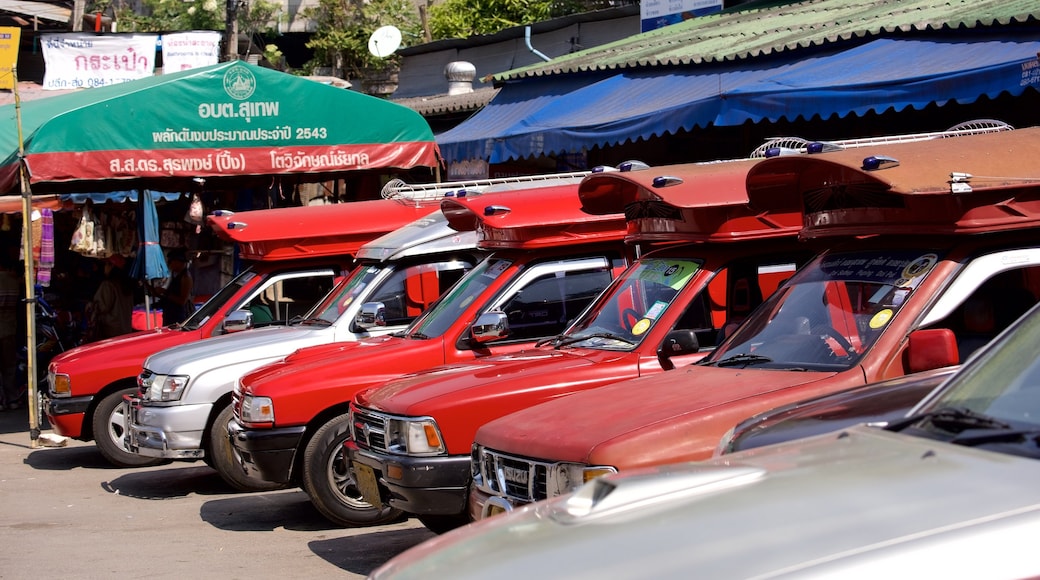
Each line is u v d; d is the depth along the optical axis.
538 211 8.05
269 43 30.92
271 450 8.12
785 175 6.05
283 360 8.94
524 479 5.28
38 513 9.54
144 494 10.30
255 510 9.38
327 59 28.23
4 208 15.99
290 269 11.21
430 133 14.29
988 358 3.34
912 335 4.74
